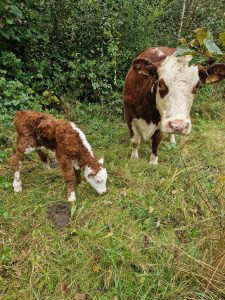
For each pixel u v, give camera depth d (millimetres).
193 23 3795
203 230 2018
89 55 3490
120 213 2113
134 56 3467
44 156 2383
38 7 3289
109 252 1845
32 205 2135
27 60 3314
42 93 3213
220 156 2811
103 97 3342
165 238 1979
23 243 1932
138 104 2398
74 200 2176
